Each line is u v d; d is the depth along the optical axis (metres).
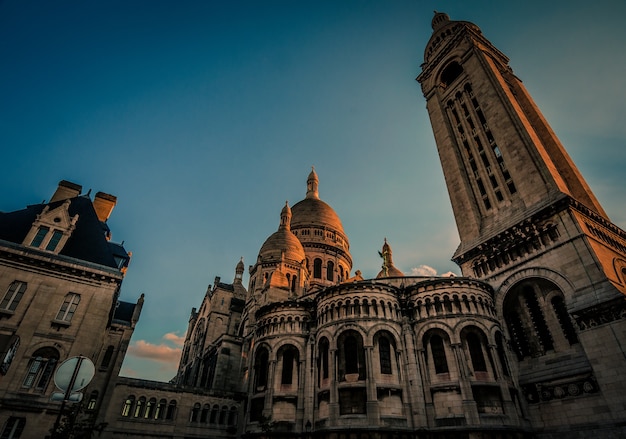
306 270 79.44
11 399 31.52
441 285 41.44
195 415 49.09
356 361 38.62
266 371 44.84
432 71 71.25
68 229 41.00
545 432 33.91
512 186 48.31
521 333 39.84
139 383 47.50
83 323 36.97
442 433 33.59
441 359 37.91
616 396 29.78
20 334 34.06
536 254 39.84
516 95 61.62
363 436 33.59
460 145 59.28
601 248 37.72
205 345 69.62
